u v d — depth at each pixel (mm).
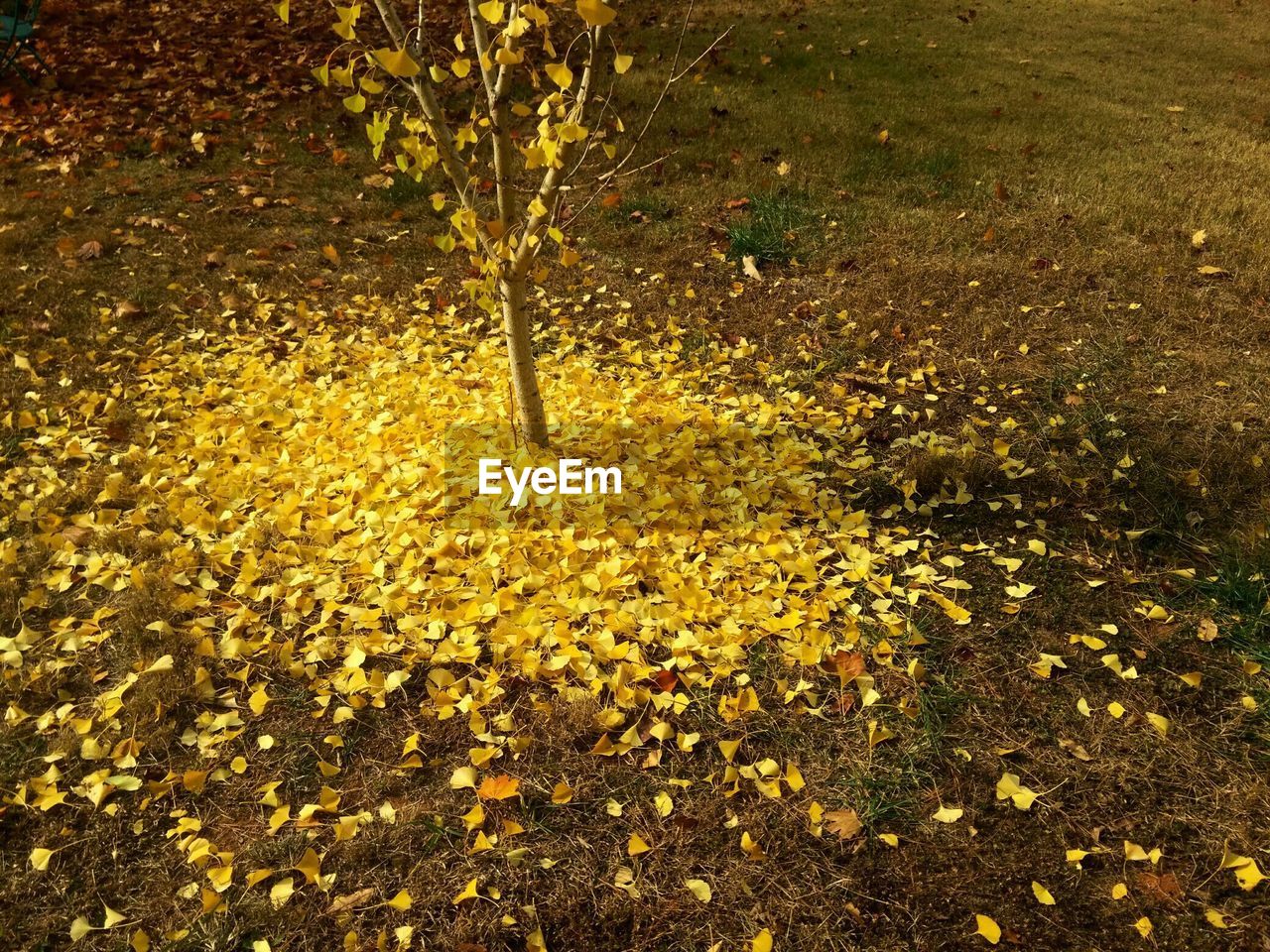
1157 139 6633
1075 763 2344
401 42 2535
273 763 2385
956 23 9914
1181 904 2012
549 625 2738
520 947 1967
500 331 4480
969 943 1953
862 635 2725
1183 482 3326
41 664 2625
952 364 4125
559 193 2758
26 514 3197
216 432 3605
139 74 7469
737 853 2146
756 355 4270
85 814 2252
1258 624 2701
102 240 5109
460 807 2264
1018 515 3246
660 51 8461
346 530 3109
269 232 5320
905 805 2248
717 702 2539
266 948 1955
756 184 5836
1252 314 4332
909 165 6074
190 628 2779
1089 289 4625
